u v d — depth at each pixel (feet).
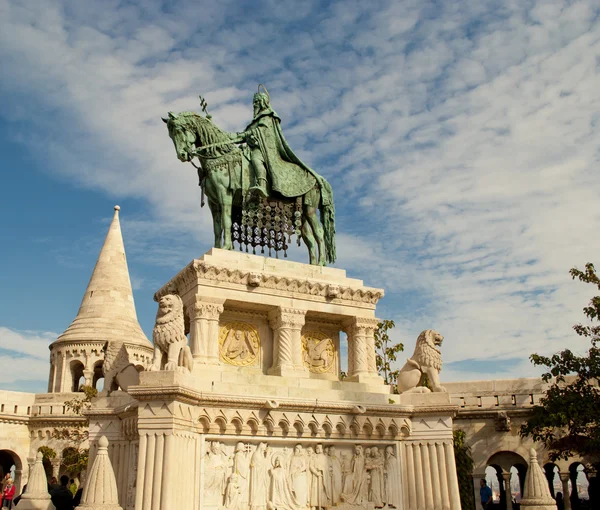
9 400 146.82
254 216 63.67
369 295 63.10
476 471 100.58
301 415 53.16
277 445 52.75
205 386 50.57
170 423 45.62
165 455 44.98
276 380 55.52
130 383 56.80
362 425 55.57
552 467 113.09
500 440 101.40
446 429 57.52
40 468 49.39
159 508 43.68
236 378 53.93
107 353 59.72
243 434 50.98
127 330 166.81
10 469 152.35
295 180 66.13
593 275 86.89
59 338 165.58
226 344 58.23
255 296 57.98
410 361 61.31
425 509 55.72
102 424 56.29
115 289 173.06
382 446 57.21
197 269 55.77
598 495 96.43
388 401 58.23
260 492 50.65
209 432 49.62
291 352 58.13
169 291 60.70
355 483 54.95
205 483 48.52
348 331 63.52
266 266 60.44
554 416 83.30
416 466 57.21
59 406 147.23
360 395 57.26
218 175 61.98
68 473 122.72
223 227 61.16
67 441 144.25
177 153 61.52
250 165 64.44
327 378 61.93
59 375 161.58
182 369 48.21
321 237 66.85
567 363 87.35
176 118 61.82
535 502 50.75
